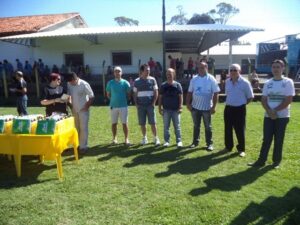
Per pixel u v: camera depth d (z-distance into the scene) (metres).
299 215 4.48
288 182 5.56
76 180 5.76
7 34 23.72
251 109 13.77
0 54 23.56
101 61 22.03
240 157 6.94
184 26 20.14
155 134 8.05
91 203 4.88
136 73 21.59
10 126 5.94
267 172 6.04
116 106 7.97
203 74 7.36
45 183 5.64
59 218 4.46
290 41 26.83
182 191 5.24
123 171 6.18
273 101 6.09
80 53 22.17
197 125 7.64
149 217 4.46
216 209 4.64
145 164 6.57
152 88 7.84
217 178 5.77
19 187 5.48
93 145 8.12
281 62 5.99
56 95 7.27
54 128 5.71
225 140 7.32
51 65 22.53
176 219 4.39
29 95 20.02
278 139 6.19
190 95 7.61
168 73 7.57
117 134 9.30
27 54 23.23
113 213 4.58
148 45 21.48
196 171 6.13
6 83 19.52
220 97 16.86
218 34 20.73
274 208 4.66
